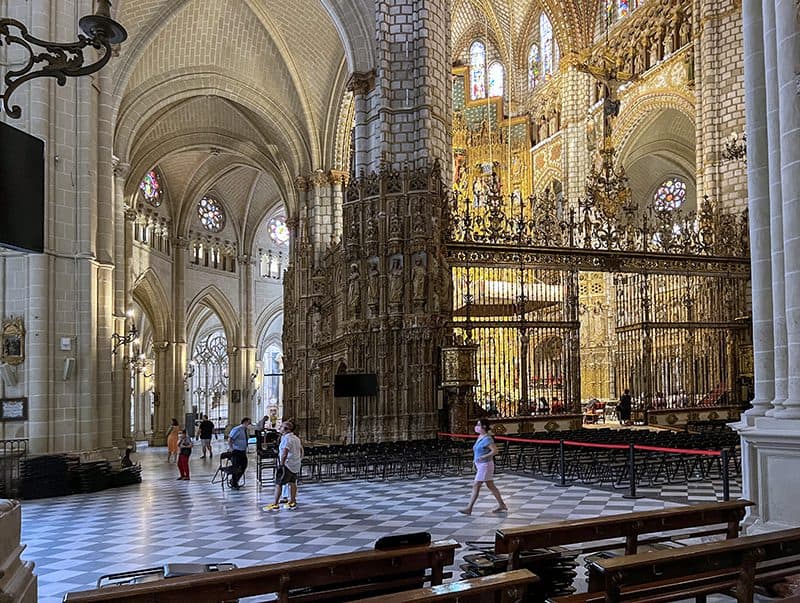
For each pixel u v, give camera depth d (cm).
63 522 1434
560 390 2780
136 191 4359
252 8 3653
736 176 3150
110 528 1352
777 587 760
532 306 2866
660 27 3866
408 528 1242
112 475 2055
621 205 2844
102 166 2270
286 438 1526
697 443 1841
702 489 1627
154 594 520
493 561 714
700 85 3325
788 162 879
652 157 4894
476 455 1391
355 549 1101
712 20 3269
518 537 690
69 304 2033
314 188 4128
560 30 4484
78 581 959
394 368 2478
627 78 3612
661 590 635
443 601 492
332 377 3509
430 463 2114
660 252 2761
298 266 4269
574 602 604
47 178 1997
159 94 3762
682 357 3011
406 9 2666
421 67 2605
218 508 1566
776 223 935
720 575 641
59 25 2059
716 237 2917
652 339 3112
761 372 985
